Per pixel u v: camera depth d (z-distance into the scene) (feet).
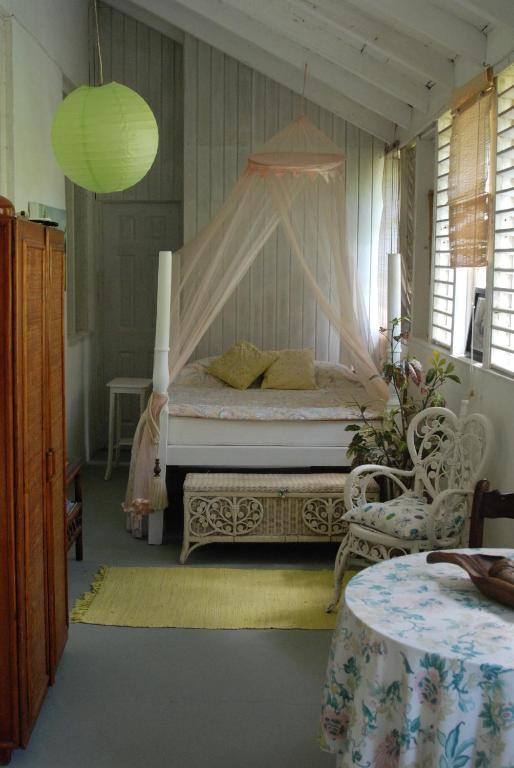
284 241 23.94
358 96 20.44
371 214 23.84
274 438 16.53
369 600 7.91
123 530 17.58
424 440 13.97
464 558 8.49
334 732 7.91
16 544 8.89
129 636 12.30
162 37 24.25
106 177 13.51
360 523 12.92
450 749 6.70
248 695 10.62
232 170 23.80
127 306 25.59
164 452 16.47
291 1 16.52
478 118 13.79
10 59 16.10
